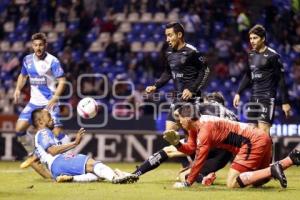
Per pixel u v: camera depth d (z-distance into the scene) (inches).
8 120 1724.9
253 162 885.8
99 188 894.4
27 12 2265.0
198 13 2153.1
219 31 2106.3
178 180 1007.0
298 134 1551.4
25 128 1179.3
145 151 1604.3
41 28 2226.9
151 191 861.2
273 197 805.2
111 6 2233.0
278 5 2190.0
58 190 875.4
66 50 2032.5
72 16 2225.6
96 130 1617.9
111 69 2001.7
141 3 2223.2
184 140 966.4
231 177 896.3
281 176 863.1
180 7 2202.3
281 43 2122.3
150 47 2122.3
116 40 2138.3
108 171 946.7
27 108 1170.6
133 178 945.5
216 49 2026.3
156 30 2159.2
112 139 1615.4
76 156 970.1
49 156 978.1
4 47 2202.3
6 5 2290.8
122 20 2201.0
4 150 1644.9
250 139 883.4
